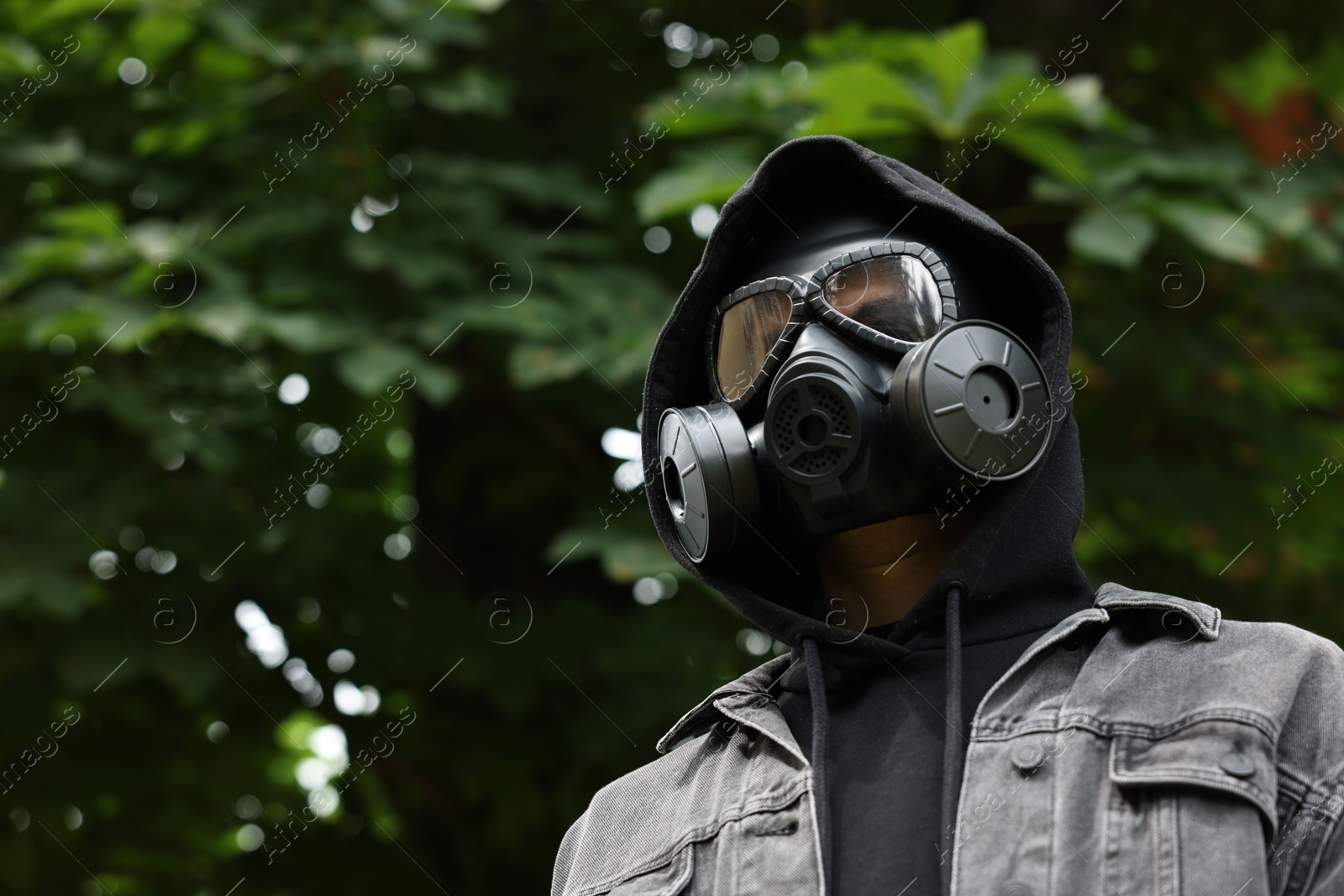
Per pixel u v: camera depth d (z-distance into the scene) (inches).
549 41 255.4
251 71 233.1
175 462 217.8
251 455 226.2
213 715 229.6
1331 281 231.8
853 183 84.0
